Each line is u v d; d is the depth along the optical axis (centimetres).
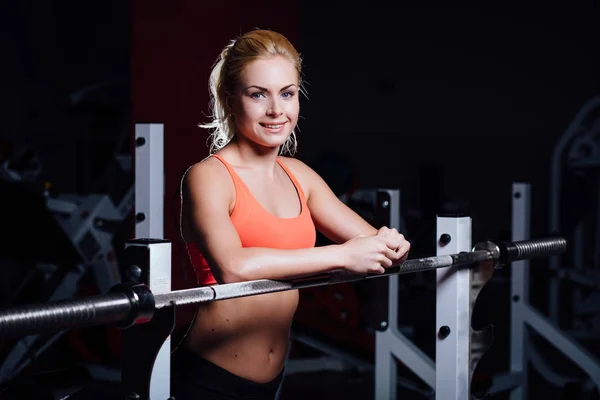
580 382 355
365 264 141
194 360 151
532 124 1065
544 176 1066
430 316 630
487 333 179
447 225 172
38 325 95
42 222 343
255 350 154
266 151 156
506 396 370
